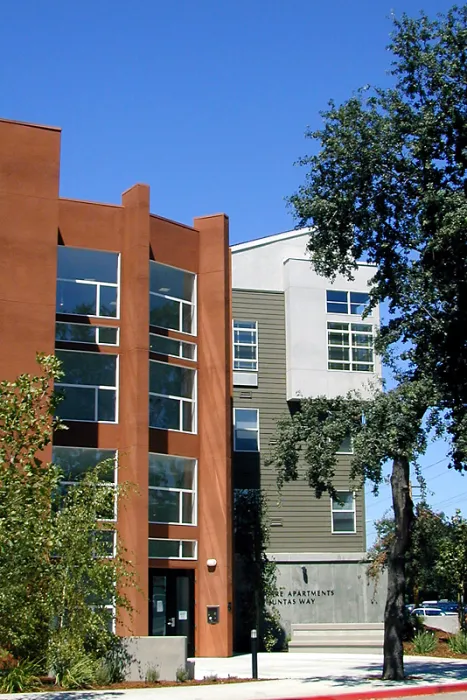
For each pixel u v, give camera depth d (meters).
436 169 20.62
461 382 20.38
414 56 20.45
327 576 35.69
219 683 19.62
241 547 33.78
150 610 28.28
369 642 32.22
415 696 17.81
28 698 16.44
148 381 28.19
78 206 28.95
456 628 34.50
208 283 31.23
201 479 29.88
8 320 26.05
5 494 14.54
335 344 38.09
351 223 21.14
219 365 30.64
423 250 20.66
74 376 27.84
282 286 38.53
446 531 34.06
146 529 27.11
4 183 26.80
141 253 28.81
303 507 36.72
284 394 37.44
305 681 20.02
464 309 19.94
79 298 28.45
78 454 27.47
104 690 18.03
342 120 20.70
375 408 19.09
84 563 18.31
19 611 15.95
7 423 15.23
